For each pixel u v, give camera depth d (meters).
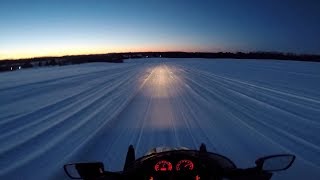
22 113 11.23
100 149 6.53
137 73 32.03
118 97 14.59
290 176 4.71
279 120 8.88
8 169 5.66
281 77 23.52
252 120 8.98
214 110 10.67
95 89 18.17
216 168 2.49
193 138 7.14
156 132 7.77
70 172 2.67
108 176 2.56
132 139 7.20
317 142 6.61
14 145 7.24
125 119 9.49
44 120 9.90
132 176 2.41
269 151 6.10
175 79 24.27
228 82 20.66
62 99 14.41
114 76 28.30
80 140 7.34
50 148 6.85
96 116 10.18
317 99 12.46
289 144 6.52
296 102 11.90
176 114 10.05
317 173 4.84
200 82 21.30
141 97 14.38
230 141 6.84
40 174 5.34
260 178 2.47
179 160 2.33
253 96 13.89
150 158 2.45
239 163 5.48
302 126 8.09
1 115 11.02
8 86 20.78
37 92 17.28
